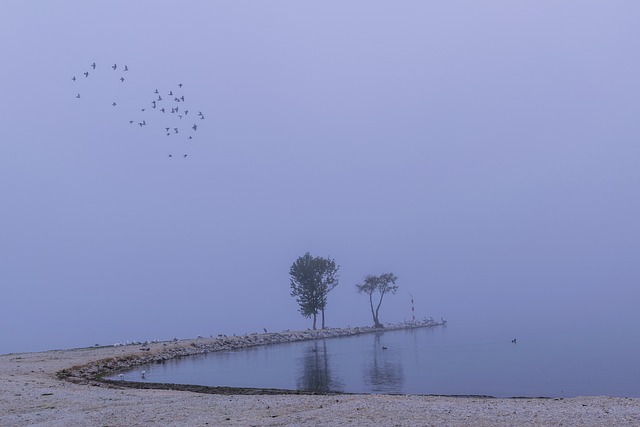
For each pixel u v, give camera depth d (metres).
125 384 34.28
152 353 66.12
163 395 26.09
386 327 137.12
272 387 39.16
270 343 93.56
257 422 17.12
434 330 134.75
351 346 84.12
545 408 18.80
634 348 74.44
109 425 17.75
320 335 108.00
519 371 50.88
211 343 82.00
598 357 63.62
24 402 23.86
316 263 119.19
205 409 20.20
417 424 16.06
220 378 45.00
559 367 53.97
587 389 39.22
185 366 56.19
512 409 18.67
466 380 44.19
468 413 17.86
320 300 119.12
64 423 18.41
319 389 38.09
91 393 27.03
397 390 38.06
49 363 48.22
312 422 16.80
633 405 19.16
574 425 15.48
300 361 60.94
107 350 67.62
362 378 45.22
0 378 34.41
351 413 18.14
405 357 65.12
